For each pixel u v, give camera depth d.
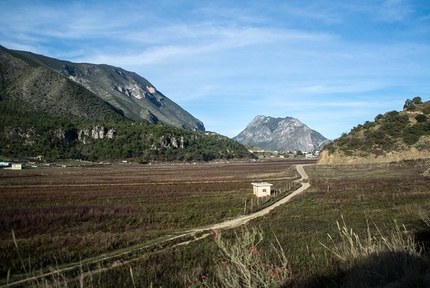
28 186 56.12
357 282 7.48
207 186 54.31
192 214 28.17
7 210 29.23
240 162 182.12
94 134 191.12
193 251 16.03
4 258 15.41
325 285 9.08
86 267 14.06
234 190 47.94
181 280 11.73
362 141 90.38
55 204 35.25
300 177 68.38
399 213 23.69
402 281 6.71
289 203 32.41
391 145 81.75
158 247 17.52
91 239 18.98
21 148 155.62
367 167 75.06
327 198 34.34
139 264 14.18
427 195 31.83
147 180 68.00
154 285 11.48
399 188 38.28
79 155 163.38
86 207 31.33
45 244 18.17
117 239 19.08
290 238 17.92
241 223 23.94
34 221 24.94
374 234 17.05
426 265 7.30
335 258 11.41
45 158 148.62
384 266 7.43
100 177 76.56
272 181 61.50
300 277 10.05
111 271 13.18
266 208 31.38
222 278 8.20
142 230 22.59
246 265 7.69
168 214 28.27
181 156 183.00
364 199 32.25
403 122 88.75
